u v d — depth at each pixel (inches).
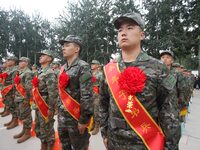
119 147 80.8
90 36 1093.8
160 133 77.2
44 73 158.7
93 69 284.7
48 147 162.2
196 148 186.7
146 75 76.3
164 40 909.2
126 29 80.5
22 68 223.1
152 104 76.7
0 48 1396.4
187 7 955.3
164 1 946.7
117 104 79.5
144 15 996.6
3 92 254.1
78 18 1138.7
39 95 159.5
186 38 912.3
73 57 128.8
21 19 1460.4
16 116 243.6
